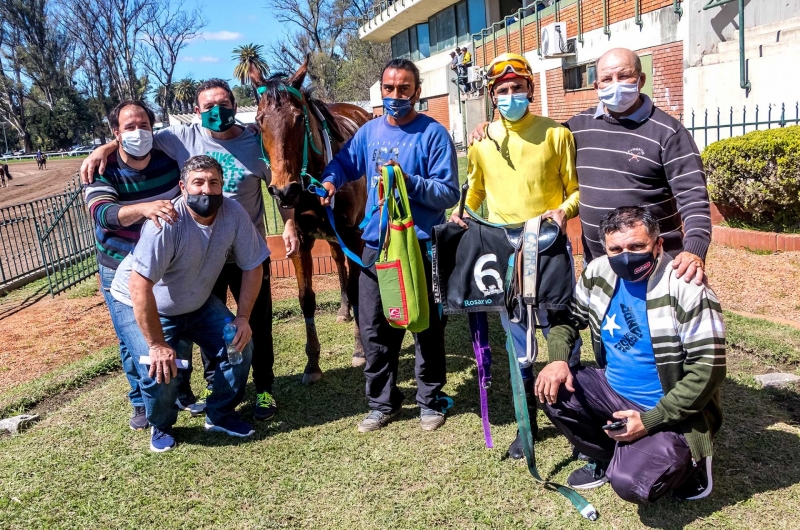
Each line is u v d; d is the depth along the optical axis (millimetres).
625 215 2572
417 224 3582
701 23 10203
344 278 5562
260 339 3971
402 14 27141
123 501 3139
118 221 3432
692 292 2527
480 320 3428
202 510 3041
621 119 2988
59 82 66250
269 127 3734
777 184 6434
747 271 5996
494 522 2807
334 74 49969
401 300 3283
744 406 3615
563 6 14922
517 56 3033
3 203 22984
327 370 4715
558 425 2930
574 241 7023
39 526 2959
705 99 10008
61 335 6184
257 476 3316
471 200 3438
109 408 4238
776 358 4195
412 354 4949
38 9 61156
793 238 6332
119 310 3570
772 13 10227
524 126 3162
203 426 3924
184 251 3377
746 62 9086
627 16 12023
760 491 2863
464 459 3338
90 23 54625
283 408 4117
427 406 3727
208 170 3279
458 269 3193
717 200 7250
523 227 3086
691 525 2686
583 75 14336
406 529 2803
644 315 2686
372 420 3740
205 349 3727
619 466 2619
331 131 4473
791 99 8414
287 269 7508
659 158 2902
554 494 2986
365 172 3797
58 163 49781
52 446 3730
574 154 3174
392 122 3607
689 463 2611
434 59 27281
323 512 2977
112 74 56844
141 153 3604
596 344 2932
